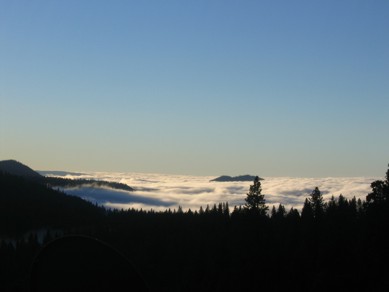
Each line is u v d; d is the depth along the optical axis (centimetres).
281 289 6038
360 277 5372
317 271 5722
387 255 5416
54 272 834
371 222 5722
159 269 7725
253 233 7744
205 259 7294
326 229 6881
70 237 841
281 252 6638
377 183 5931
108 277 855
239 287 6222
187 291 6681
